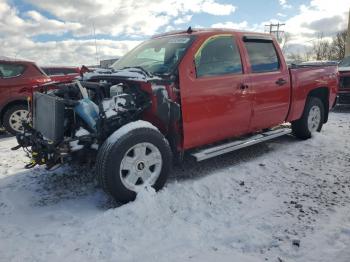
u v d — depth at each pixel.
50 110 3.89
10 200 4.14
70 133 4.02
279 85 5.47
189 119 4.28
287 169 4.95
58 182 4.64
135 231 3.28
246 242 3.04
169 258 2.85
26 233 3.37
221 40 4.75
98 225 3.39
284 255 2.86
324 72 6.54
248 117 5.04
